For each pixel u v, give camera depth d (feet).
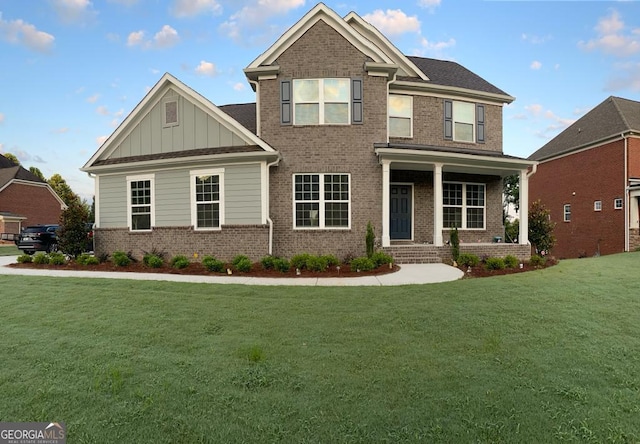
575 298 19.95
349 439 7.90
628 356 12.21
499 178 48.96
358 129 40.29
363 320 16.34
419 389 10.02
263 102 40.86
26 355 12.71
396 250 37.52
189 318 16.94
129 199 41.73
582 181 73.87
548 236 48.11
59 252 45.03
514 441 7.79
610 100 75.36
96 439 8.08
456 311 17.57
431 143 45.47
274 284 25.75
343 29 40.52
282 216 40.06
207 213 39.17
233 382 10.57
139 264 37.04
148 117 42.80
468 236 47.65
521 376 10.77
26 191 113.39
